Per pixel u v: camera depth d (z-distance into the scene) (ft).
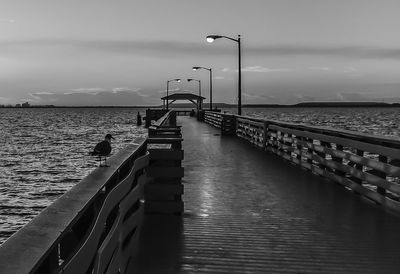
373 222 22.25
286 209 24.97
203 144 64.75
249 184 32.65
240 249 18.01
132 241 16.44
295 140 43.14
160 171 22.68
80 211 8.30
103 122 471.62
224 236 19.69
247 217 23.07
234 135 82.12
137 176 18.88
